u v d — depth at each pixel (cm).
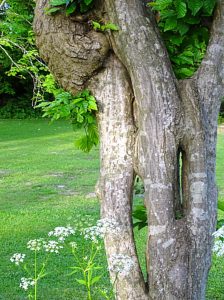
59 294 464
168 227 269
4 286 481
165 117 271
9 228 663
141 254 559
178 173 278
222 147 1429
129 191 287
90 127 320
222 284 486
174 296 270
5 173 1070
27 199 833
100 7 284
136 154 281
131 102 290
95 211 743
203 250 274
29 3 726
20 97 2536
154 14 296
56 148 1473
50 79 538
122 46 276
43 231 649
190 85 279
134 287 279
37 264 532
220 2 280
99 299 448
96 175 1039
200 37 301
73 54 282
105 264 521
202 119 275
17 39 777
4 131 1955
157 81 272
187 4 271
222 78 282
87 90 294
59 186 934
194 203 272
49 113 293
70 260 541
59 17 280
